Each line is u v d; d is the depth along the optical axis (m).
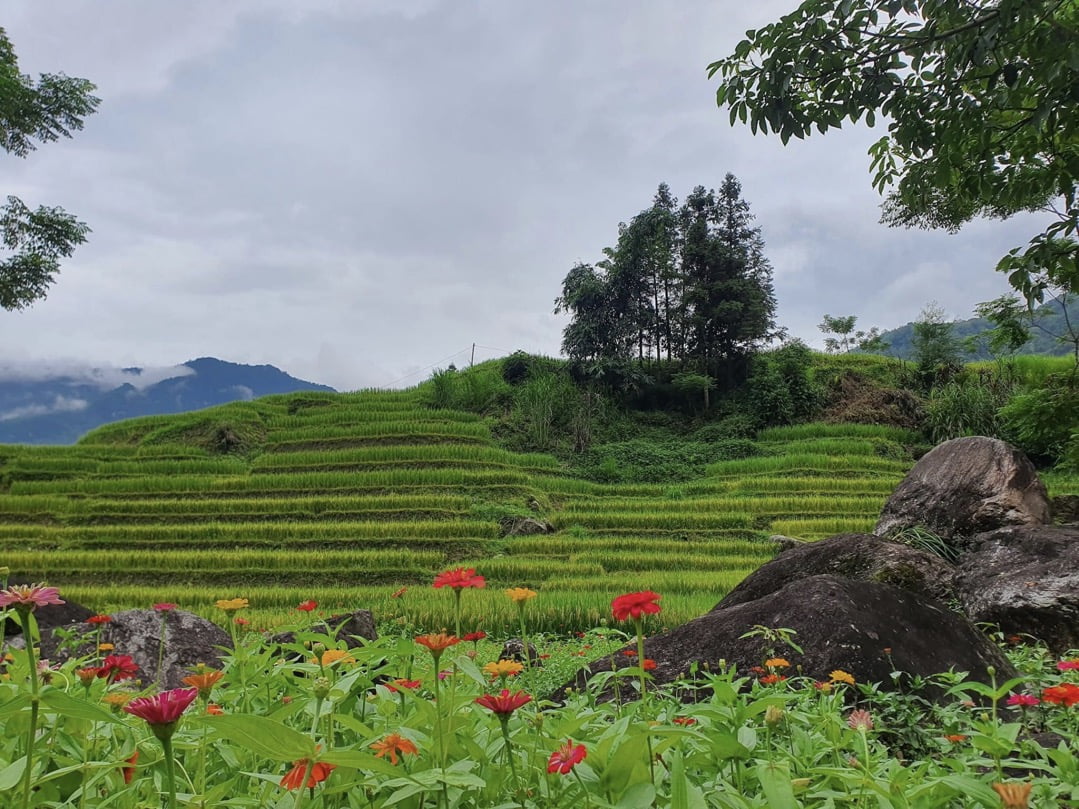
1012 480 8.63
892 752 3.00
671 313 38.72
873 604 4.16
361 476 27.05
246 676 2.20
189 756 1.90
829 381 35.88
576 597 14.04
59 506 25.03
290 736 1.24
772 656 3.79
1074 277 6.47
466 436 32.03
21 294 25.41
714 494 27.11
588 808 1.46
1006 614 5.95
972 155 6.19
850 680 2.77
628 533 22.56
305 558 19.97
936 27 5.54
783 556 7.06
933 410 31.17
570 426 34.34
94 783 1.64
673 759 1.38
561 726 1.68
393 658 2.35
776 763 1.44
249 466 29.41
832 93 5.91
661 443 34.12
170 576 19.47
